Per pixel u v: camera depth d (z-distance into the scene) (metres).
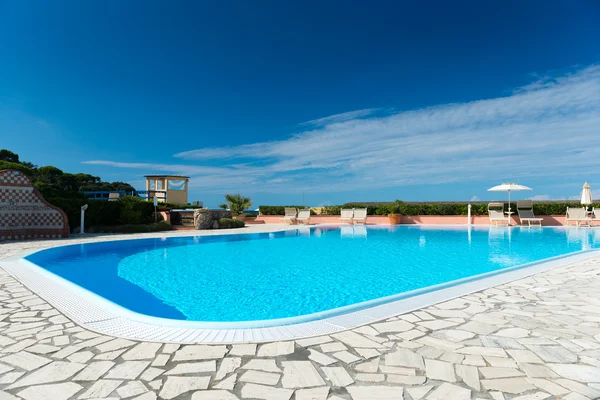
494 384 2.09
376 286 6.04
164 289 6.00
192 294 5.66
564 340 2.77
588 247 10.26
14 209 11.46
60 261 8.97
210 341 2.80
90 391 2.03
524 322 3.20
